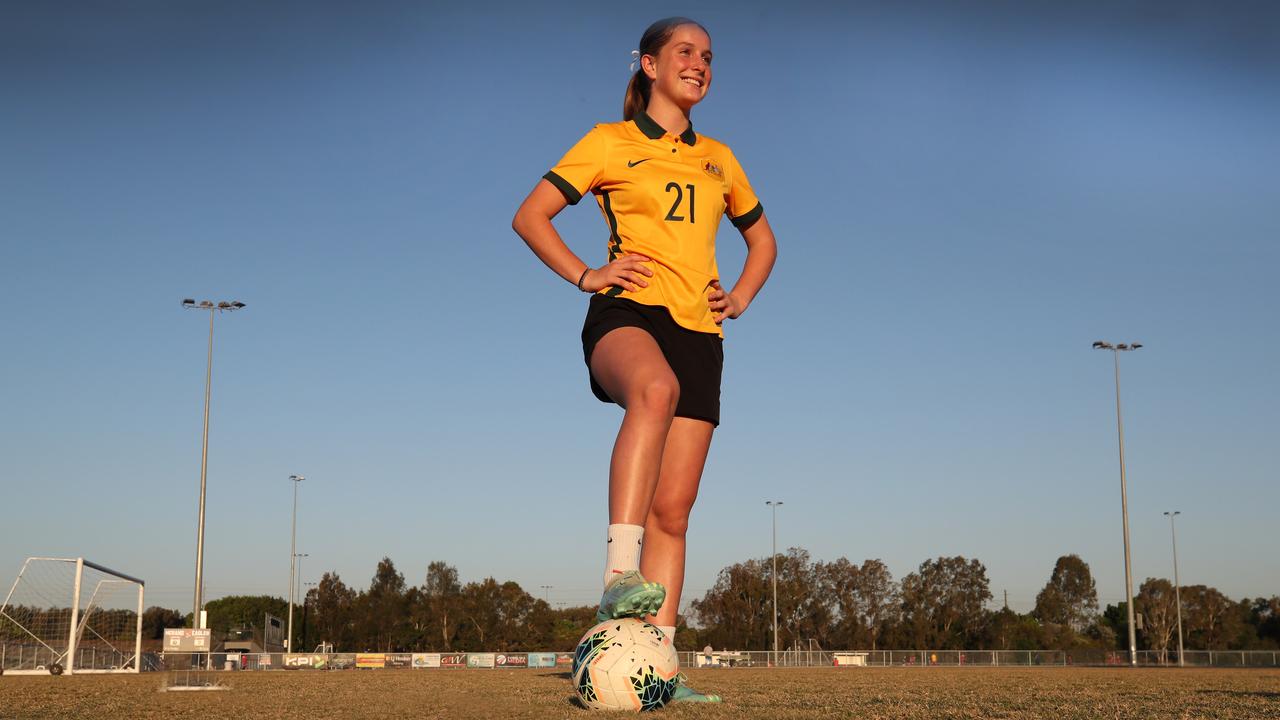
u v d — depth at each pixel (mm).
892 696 5816
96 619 25047
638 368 4074
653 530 4539
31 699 5336
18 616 23219
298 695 5914
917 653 58625
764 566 84688
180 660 26031
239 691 6711
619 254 4586
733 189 5023
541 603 84375
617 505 3945
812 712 3932
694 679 11094
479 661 43125
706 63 4859
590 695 3883
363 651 82312
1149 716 3938
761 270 5172
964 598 83812
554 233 4562
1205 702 5156
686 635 85000
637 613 3904
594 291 4430
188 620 66125
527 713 3695
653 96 4891
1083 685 8359
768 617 82688
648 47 4910
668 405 4027
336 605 84250
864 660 57500
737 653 54250
